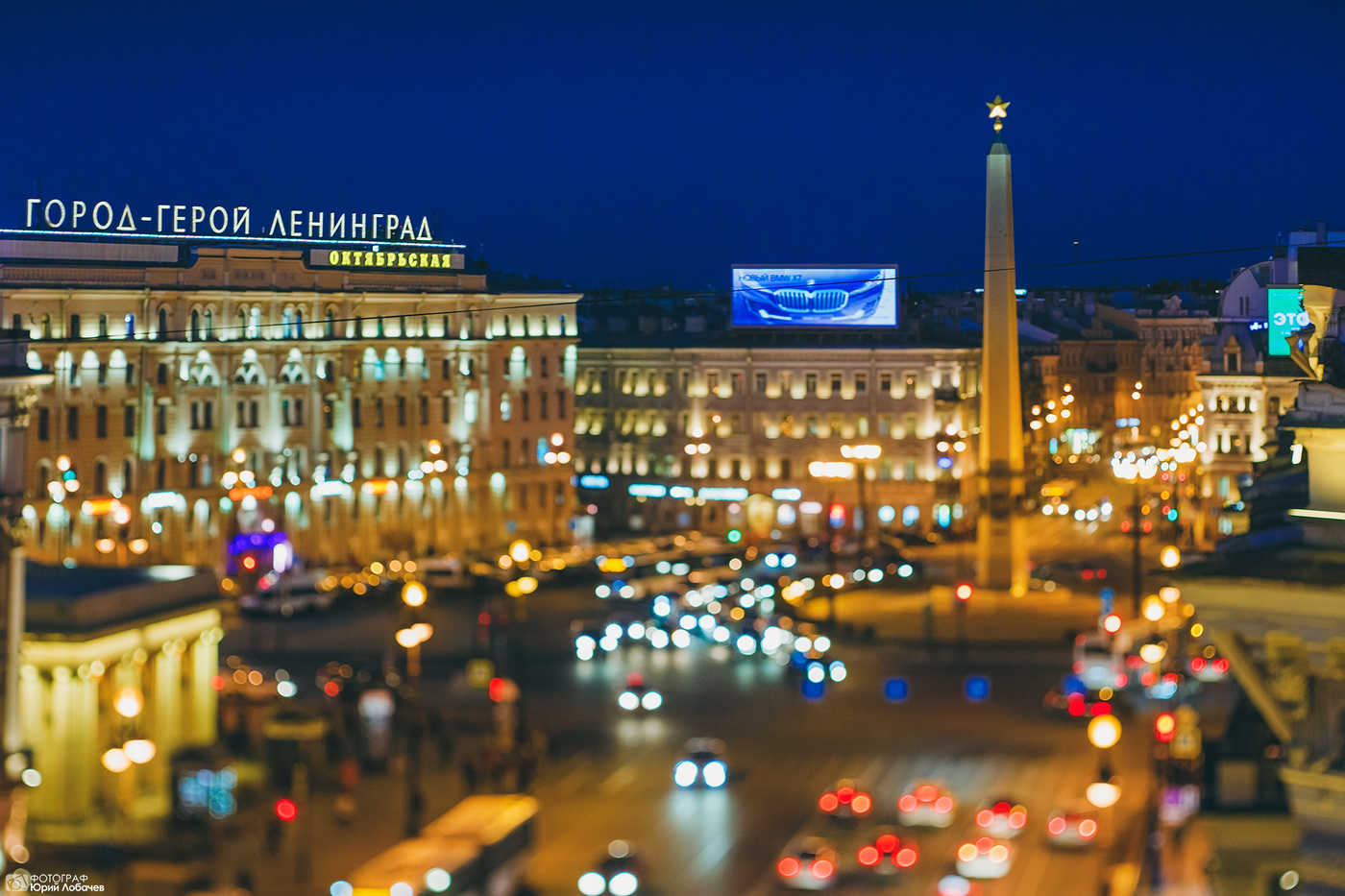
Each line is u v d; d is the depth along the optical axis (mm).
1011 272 139250
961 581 154625
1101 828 75438
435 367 175375
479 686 110188
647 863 68688
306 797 73375
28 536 135125
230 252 154000
